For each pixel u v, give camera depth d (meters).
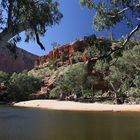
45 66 185.12
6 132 25.47
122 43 16.22
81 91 109.06
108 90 111.81
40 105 89.56
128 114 52.53
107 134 24.47
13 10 11.72
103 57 16.34
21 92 126.75
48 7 12.55
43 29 13.10
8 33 11.86
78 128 29.03
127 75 79.19
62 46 191.00
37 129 27.92
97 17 16.31
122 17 15.75
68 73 108.88
